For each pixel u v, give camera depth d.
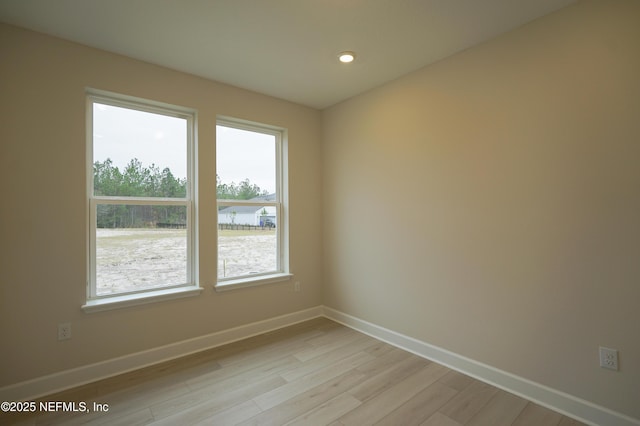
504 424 1.87
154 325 2.63
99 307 2.36
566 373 1.97
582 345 1.91
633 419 1.73
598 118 1.85
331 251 3.71
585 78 1.89
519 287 2.17
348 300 3.50
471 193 2.43
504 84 2.23
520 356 2.17
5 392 2.04
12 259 2.08
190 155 2.95
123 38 2.26
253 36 2.25
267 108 3.34
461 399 2.12
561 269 1.99
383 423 1.88
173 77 2.74
